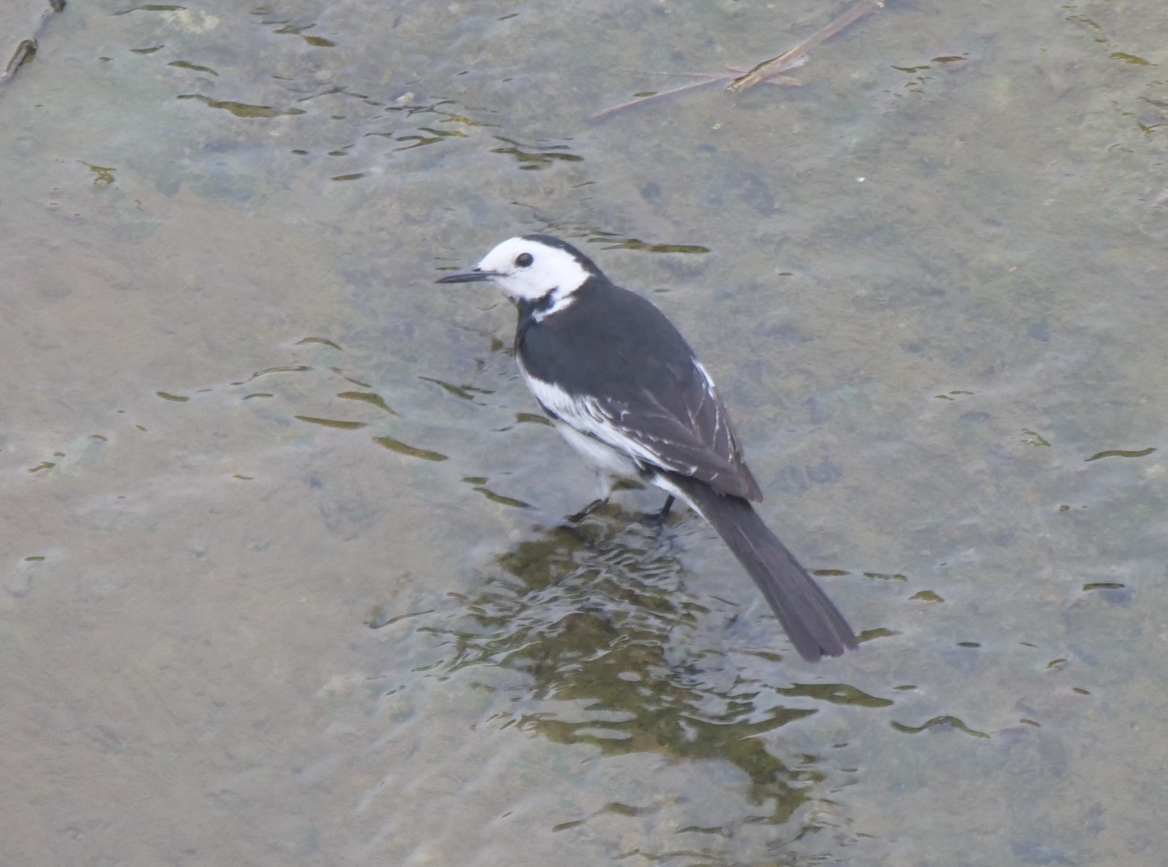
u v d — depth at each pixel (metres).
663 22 15.80
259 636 10.88
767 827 9.70
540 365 11.86
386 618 11.07
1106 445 12.02
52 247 13.52
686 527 11.91
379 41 15.61
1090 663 10.54
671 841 9.64
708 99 15.04
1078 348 12.75
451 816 9.80
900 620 10.92
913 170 14.30
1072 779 9.84
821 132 14.70
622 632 11.07
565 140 14.74
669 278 13.49
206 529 11.54
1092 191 14.05
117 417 12.27
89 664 10.63
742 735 10.27
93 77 15.13
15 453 11.95
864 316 13.09
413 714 10.45
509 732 10.35
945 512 11.62
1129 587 11.01
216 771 10.05
